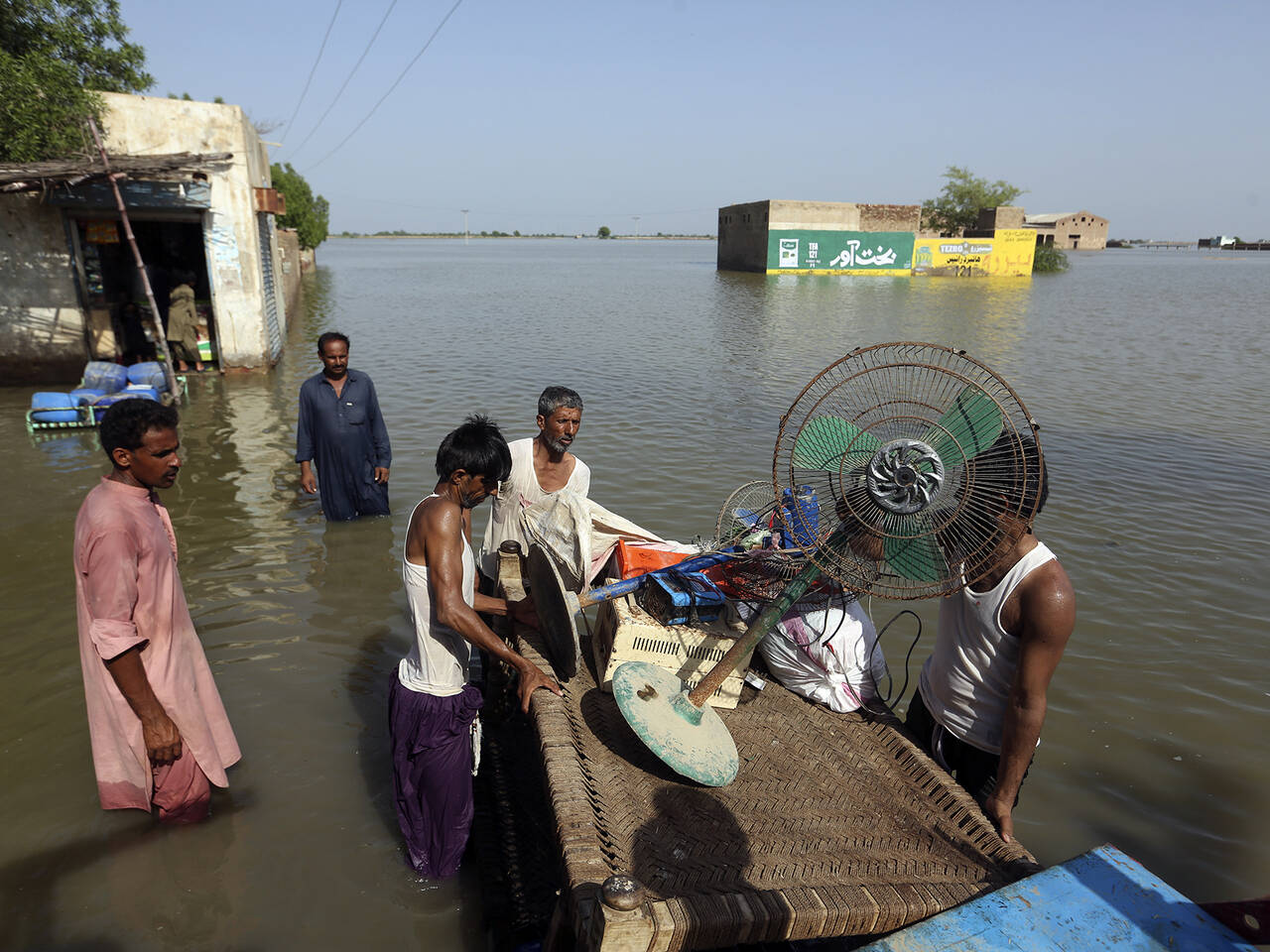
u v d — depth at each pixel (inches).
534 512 168.9
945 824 111.3
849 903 92.9
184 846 136.4
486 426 119.6
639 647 134.7
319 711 174.2
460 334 829.2
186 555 251.1
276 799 148.2
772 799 116.9
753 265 2172.7
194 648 141.6
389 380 561.6
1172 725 181.2
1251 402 534.3
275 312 640.4
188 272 565.9
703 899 89.0
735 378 593.3
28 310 504.1
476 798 149.3
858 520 111.4
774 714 136.9
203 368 557.0
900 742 126.1
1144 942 83.8
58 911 122.6
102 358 524.4
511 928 121.0
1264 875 140.8
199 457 356.2
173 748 130.0
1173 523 302.0
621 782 117.0
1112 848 97.0
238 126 513.0
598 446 392.8
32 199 490.0
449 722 126.5
